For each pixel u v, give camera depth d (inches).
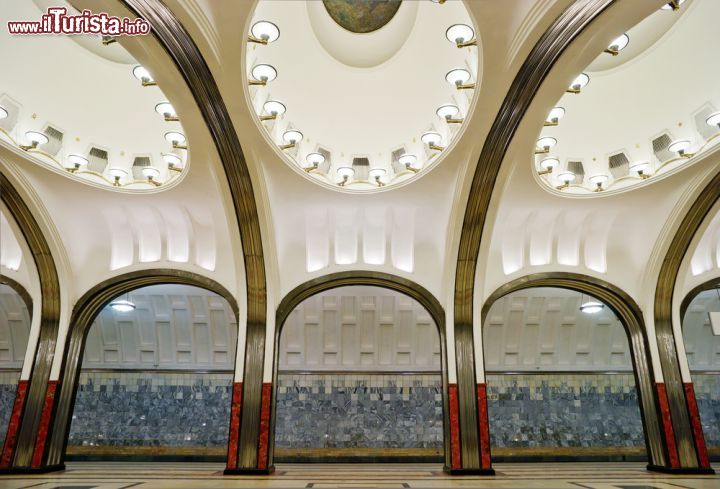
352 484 284.2
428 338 501.4
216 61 234.7
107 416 494.6
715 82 306.2
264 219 353.7
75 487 261.3
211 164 319.3
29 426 351.6
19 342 514.6
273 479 312.5
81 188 346.0
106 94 341.4
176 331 504.4
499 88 255.6
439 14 311.7
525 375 511.8
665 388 371.9
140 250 393.4
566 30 216.5
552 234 389.4
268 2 302.2
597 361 518.0
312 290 400.8
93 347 506.0
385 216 381.4
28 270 375.9
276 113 291.7
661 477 329.1
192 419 495.5
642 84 335.6
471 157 310.8
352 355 505.4
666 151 336.5
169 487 262.1
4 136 299.4
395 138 364.5
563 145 366.3
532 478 323.3
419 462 480.7
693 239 362.9
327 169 362.6
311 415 491.5
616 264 398.6
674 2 212.4
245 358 365.7
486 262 370.3
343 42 340.5
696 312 508.1
